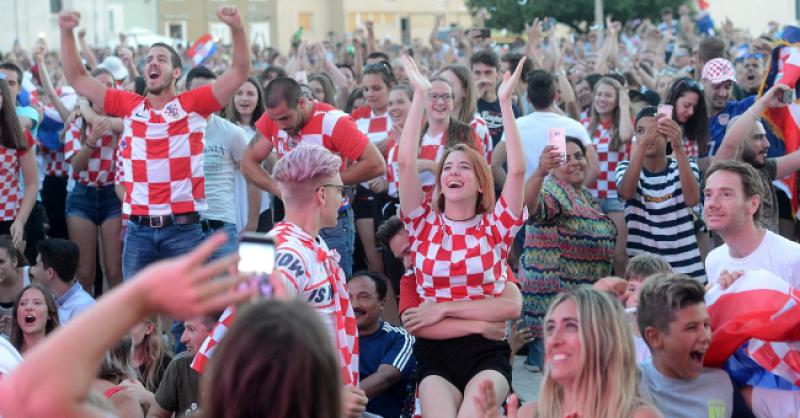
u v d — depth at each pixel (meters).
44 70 10.29
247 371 2.18
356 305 5.98
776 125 7.97
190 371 5.22
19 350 6.26
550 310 3.71
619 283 4.61
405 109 7.85
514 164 5.25
